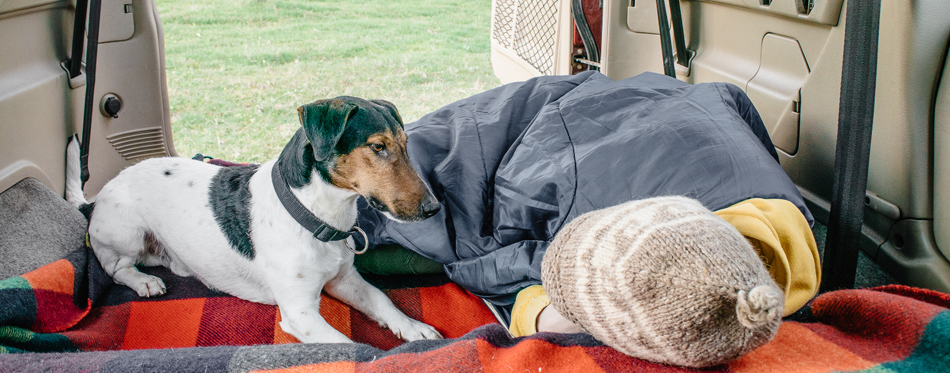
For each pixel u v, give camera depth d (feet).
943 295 3.76
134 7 9.39
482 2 38.86
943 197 5.18
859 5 4.84
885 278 5.89
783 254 4.15
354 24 31.45
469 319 7.02
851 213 5.13
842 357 3.39
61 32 8.24
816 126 6.76
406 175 6.22
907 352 3.28
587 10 11.20
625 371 3.52
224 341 6.58
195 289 7.48
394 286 7.69
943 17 5.03
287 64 23.22
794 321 4.29
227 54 24.22
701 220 3.57
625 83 7.68
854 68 4.93
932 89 5.22
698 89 6.82
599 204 6.01
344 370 3.96
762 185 5.18
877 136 5.76
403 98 19.16
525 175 6.72
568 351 3.95
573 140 6.82
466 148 7.30
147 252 7.78
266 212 6.57
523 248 6.49
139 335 6.56
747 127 6.15
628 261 3.35
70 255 7.19
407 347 4.37
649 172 5.79
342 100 5.98
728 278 3.11
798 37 6.94
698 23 9.36
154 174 7.47
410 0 38.91
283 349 4.27
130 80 9.66
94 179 9.34
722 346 3.17
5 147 7.07
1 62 7.13
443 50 26.16
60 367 3.97
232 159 14.06
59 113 8.16
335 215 6.40
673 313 3.15
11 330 5.07
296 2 36.06
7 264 6.62
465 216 7.04
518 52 15.01
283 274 6.42
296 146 6.22
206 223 6.91
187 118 16.75
